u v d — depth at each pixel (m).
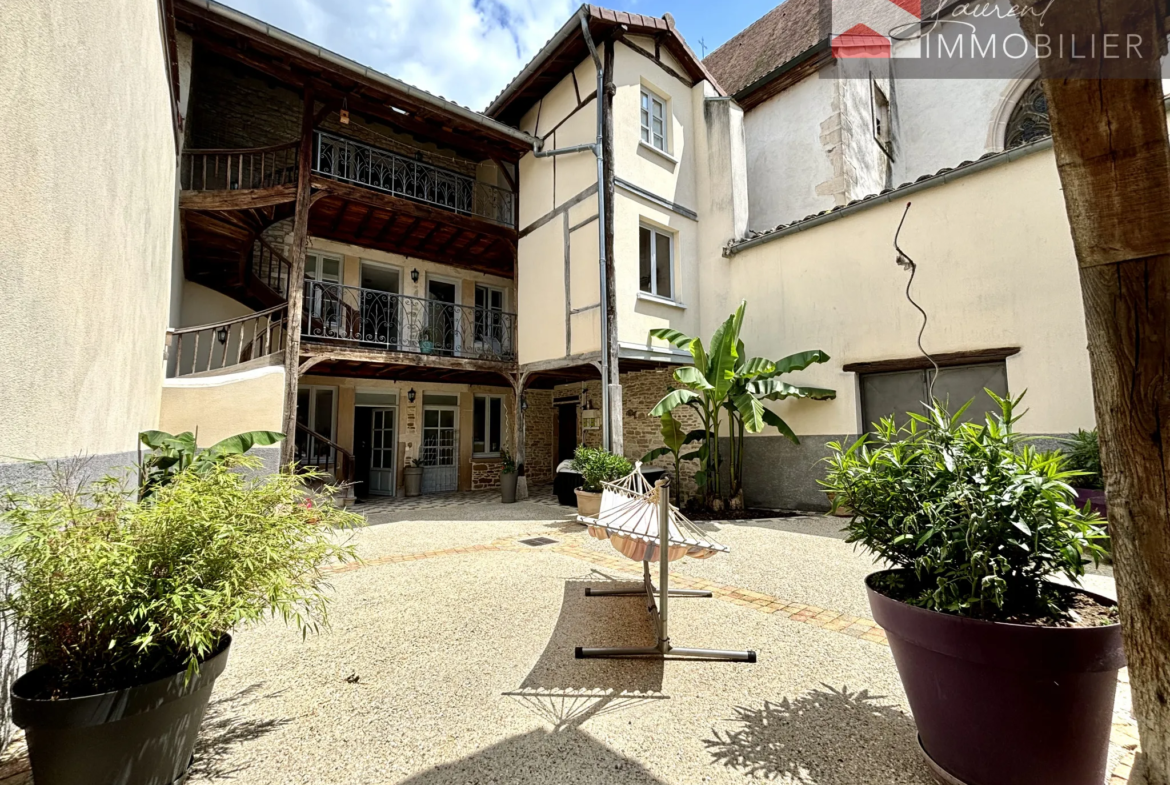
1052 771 1.64
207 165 8.89
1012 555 1.85
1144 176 1.41
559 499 9.24
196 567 1.79
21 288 2.00
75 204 2.51
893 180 11.51
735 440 8.68
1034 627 1.61
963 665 1.76
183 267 8.28
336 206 8.61
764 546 5.63
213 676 1.90
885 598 2.00
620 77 8.58
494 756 2.09
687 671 2.80
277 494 2.20
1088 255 1.54
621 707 2.44
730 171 9.23
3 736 1.97
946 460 2.01
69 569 1.66
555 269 9.02
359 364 8.99
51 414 2.31
